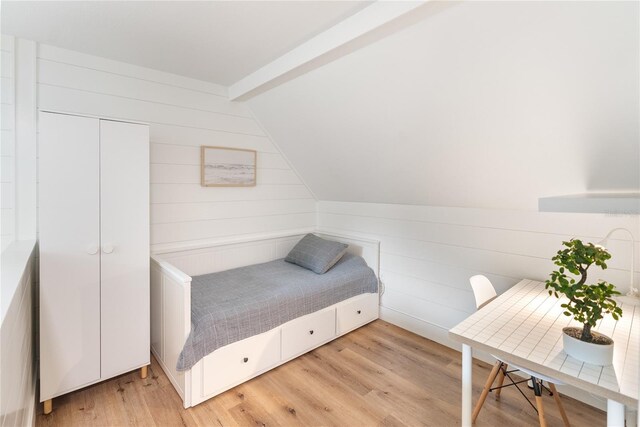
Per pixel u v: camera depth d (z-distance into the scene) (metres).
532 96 1.62
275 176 3.51
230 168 3.08
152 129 2.61
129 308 2.12
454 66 1.71
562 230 2.11
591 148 1.67
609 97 1.43
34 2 1.66
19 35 2.01
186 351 1.85
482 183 2.29
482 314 1.64
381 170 2.82
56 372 1.86
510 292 1.97
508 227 2.36
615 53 1.29
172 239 2.76
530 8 1.32
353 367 2.40
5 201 2.04
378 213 3.27
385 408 1.96
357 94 2.26
